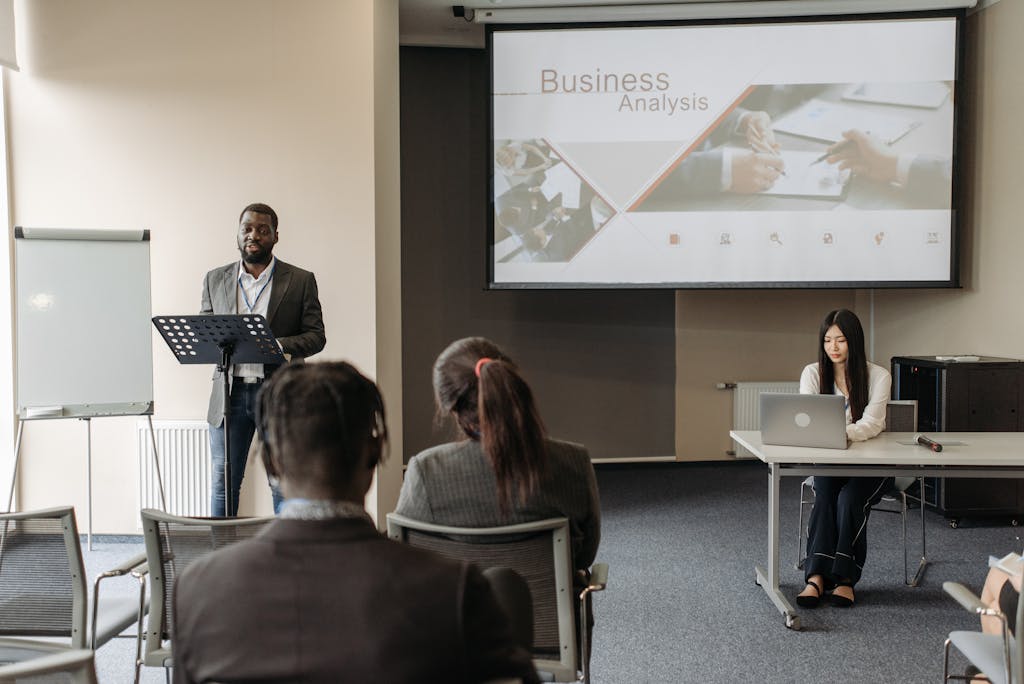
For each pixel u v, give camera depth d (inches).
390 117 191.5
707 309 261.0
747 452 260.2
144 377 167.5
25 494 180.5
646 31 214.7
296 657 35.9
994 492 194.4
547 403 257.3
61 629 77.1
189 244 178.1
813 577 144.9
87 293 164.7
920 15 211.6
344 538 37.3
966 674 95.0
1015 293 200.8
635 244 218.2
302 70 176.9
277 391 39.1
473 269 252.7
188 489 178.4
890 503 219.1
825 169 215.6
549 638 76.3
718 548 177.3
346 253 177.3
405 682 35.6
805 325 264.5
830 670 116.6
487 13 214.2
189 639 37.6
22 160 177.5
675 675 115.3
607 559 169.9
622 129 216.2
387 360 188.1
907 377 214.1
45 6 176.7
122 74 177.3
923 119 213.5
